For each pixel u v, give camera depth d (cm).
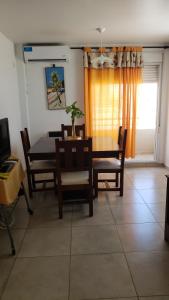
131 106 432
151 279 170
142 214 266
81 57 415
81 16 276
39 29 321
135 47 403
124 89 421
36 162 323
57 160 243
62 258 195
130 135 443
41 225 248
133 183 362
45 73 415
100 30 329
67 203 290
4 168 226
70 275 176
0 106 310
